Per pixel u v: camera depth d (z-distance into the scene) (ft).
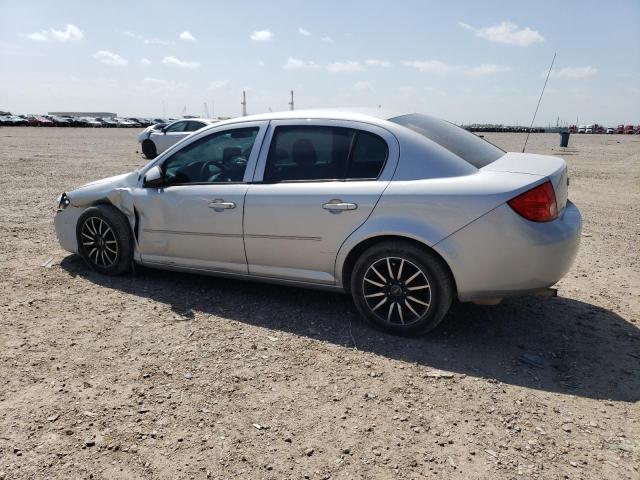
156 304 14.48
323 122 13.24
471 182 11.43
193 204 14.49
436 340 12.41
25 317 13.46
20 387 10.13
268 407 9.59
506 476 7.82
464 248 11.32
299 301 14.79
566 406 9.71
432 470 7.95
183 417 9.24
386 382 10.51
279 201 13.15
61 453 8.25
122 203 16.07
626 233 24.20
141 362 11.19
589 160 66.49
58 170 46.55
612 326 13.30
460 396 10.01
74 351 11.64
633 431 8.94
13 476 7.73
